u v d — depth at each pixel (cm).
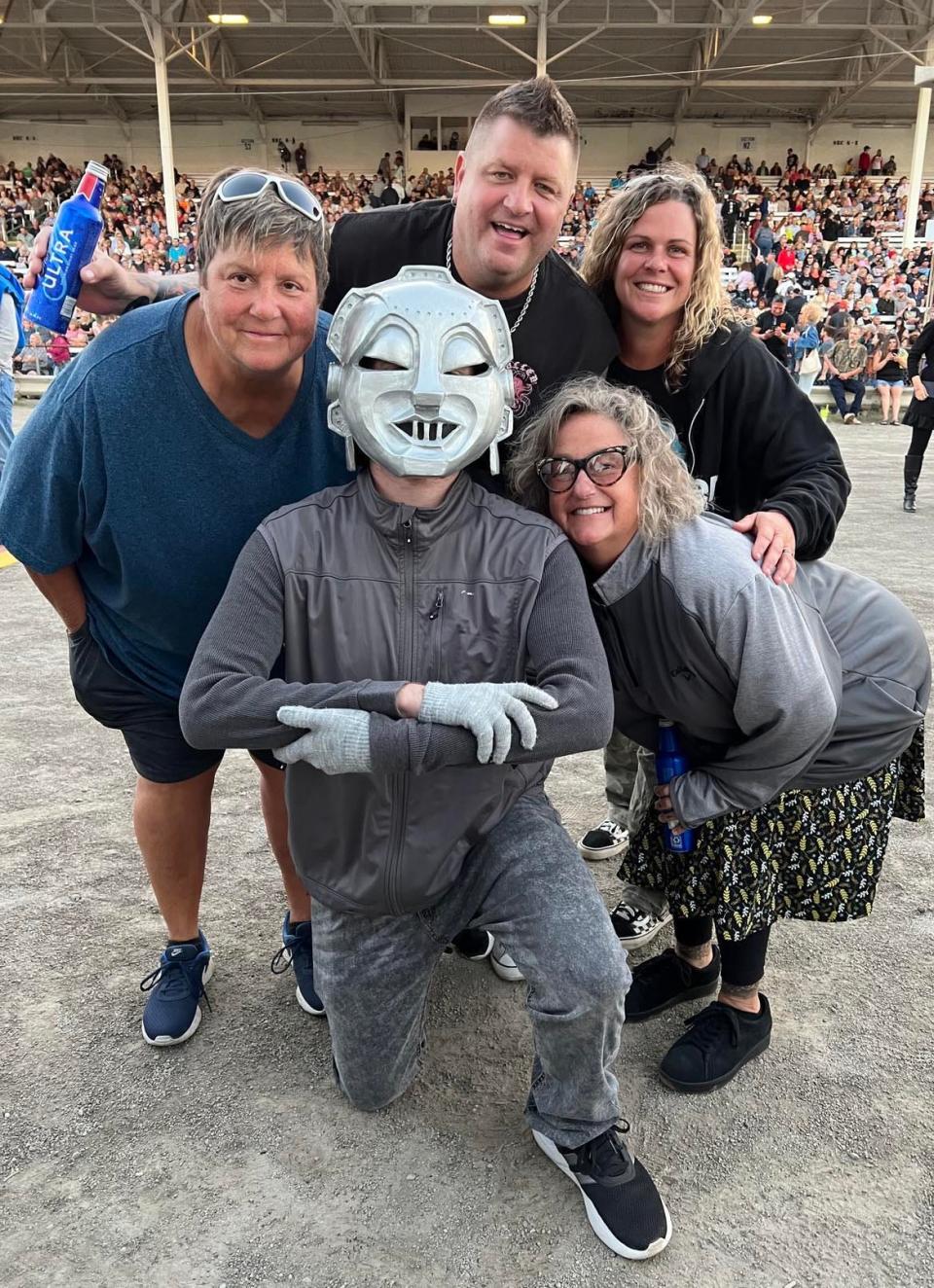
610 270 222
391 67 2433
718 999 210
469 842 176
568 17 2105
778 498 204
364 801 168
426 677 167
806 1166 182
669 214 206
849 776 193
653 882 213
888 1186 178
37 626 486
